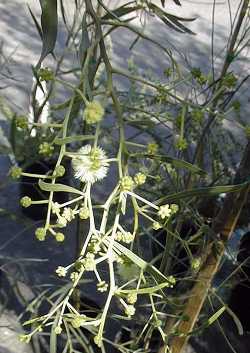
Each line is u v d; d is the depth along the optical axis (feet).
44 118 1.39
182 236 1.41
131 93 1.01
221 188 0.73
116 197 0.68
